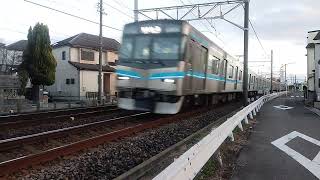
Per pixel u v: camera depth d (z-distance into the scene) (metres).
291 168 7.18
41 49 28.33
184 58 13.06
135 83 13.34
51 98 35.28
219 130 7.65
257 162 7.68
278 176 6.58
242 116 12.91
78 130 10.74
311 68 40.81
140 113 15.48
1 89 21.34
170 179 4.03
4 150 8.11
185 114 15.59
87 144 8.59
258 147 9.41
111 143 9.42
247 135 11.50
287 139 10.73
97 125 11.71
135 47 13.57
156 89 13.01
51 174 6.45
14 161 6.55
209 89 17.14
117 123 12.97
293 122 15.47
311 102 30.59
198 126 13.05
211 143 6.73
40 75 28.11
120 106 13.87
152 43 13.33
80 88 35.91
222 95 22.48
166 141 9.87
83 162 7.31
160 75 13.01
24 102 22.39
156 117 15.06
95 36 42.09
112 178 6.36
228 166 7.34
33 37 28.36
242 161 7.77
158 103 13.22
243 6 20.61
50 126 12.21
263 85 52.00
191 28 13.83
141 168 6.54
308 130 12.79
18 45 39.41
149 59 13.26
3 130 11.35
